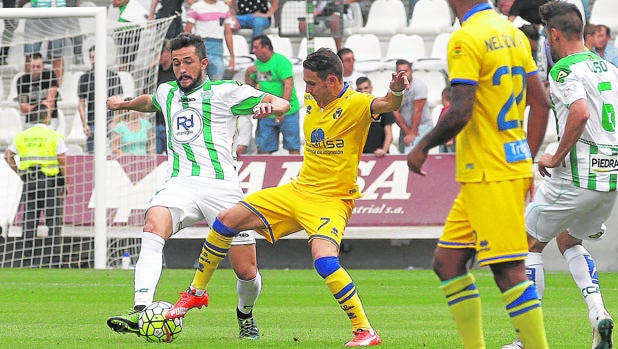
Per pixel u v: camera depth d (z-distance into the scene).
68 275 48.66
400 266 55.03
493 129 17.91
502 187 17.84
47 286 43.31
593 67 24.03
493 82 17.81
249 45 66.25
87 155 54.66
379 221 52.69
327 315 32.75
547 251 54.53
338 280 23.45
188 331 27.56
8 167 56.00
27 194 53.53
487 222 17.92
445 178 53.38
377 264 55.16
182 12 65.75
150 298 24.69
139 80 57.00
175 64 26.33
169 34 60.72
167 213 25.66
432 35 68.81
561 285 45.19
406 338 25.69
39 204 53.81
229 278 48.28
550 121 61.50
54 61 61.59
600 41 54.78
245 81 57.66
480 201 17.95
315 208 24.12
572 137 23.17
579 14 24.20
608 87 24.19
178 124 26.52
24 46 64.19
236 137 26.91
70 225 53.94
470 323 18.81
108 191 53.94
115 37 57.00
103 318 31.14
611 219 52.81
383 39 69.00
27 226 53.84
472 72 17.45
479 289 43.25
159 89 27.02
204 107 26.34
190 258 55.16
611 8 66.75
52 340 24.91
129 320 23.92
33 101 56.53
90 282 45.09
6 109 63.44
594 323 23.81
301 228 24.92
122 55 57.06
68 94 63.91
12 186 55.53
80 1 69.25
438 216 52.50
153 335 23.98
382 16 69.75
